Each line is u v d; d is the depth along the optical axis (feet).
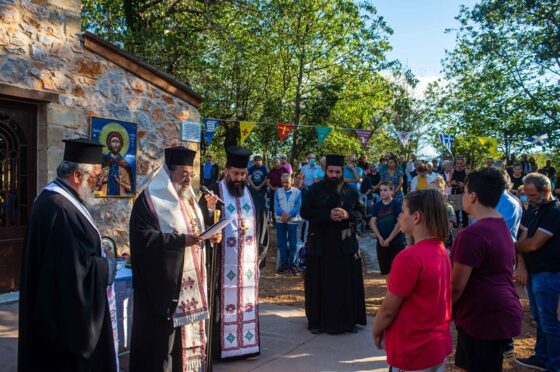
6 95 19.66
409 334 8.59
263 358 15.21
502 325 9.55
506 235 9.97
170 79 25.88
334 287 17.62
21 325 9.81
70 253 9.59
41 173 21.22
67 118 21.84
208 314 12.74
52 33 21.26
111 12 39.99
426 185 36.58
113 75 23.73
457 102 72.79
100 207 23.17
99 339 10.33
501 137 68.59
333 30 64.23
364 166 46.24
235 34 55.11
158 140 25.76
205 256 13.58
